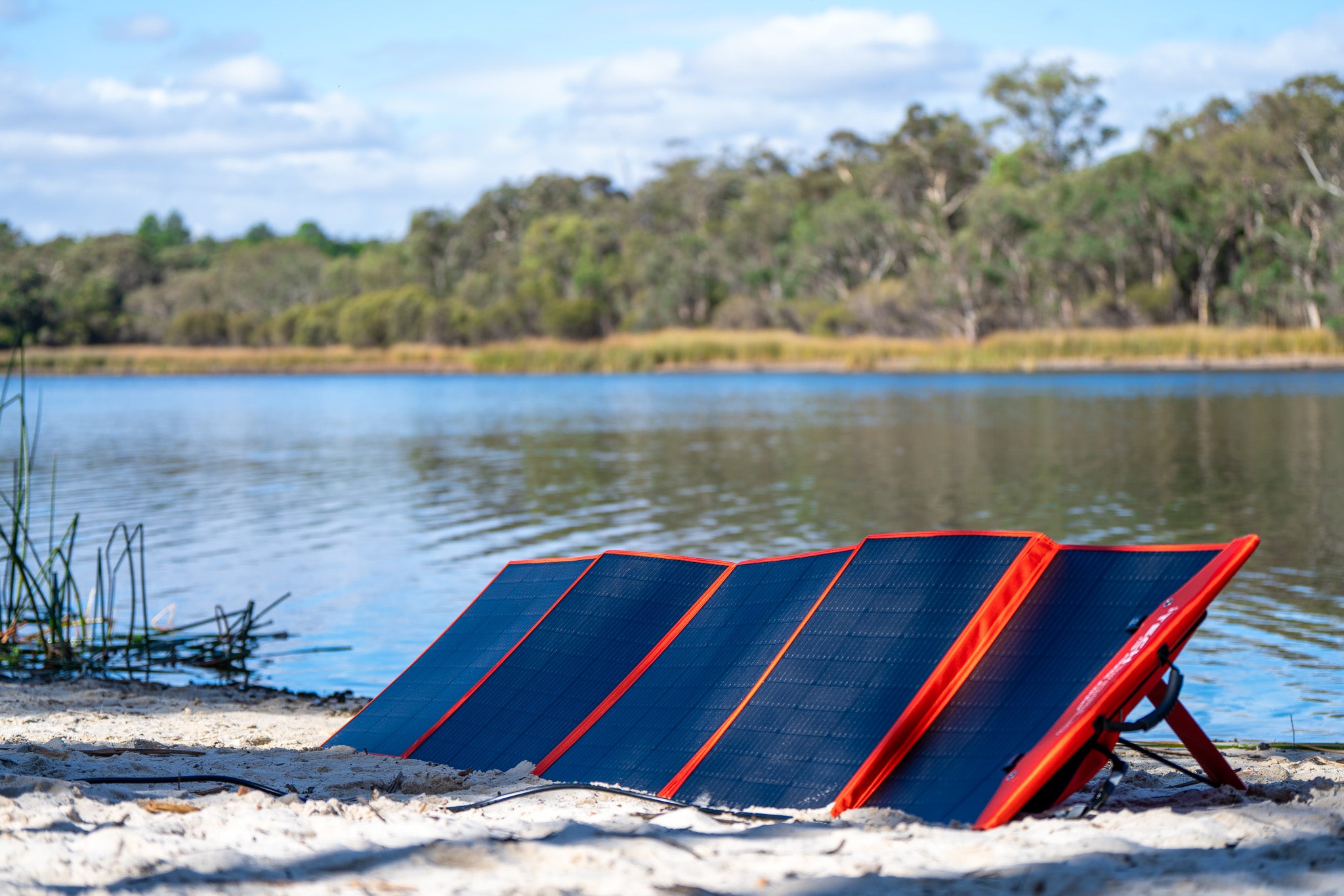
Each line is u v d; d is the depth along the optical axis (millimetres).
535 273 104312
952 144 89250
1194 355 58312
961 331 73438
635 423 31500
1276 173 66875
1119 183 70062
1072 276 71562
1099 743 3855
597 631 5832
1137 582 4156
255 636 9742
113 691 8227
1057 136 89438
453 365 81750
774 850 3533
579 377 66438
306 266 121688
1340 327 57750
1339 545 12070
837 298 85438
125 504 17703
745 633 5188
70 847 3486
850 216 83812
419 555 13281
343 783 4855
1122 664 3879
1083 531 13250
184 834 3682
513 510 16359
